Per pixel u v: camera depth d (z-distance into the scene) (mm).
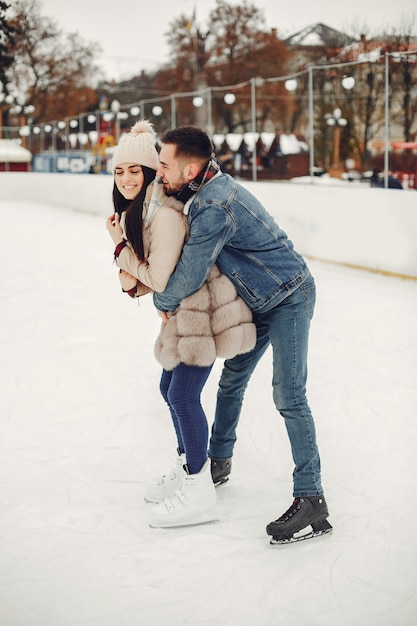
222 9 28234
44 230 11766
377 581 1979
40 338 4879
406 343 4613
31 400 3635
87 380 3957
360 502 2455
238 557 2117
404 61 18297
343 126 21016
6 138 25594
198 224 2082
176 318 2229
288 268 2189
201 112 27438
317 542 2193
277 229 2217
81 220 13578
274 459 2865
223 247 2193
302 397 2225
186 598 1920
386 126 7859
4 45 21188
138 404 3555
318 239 8109
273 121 26609
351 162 20641
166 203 2191
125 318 5441
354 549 2145
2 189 19797
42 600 1926
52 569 2076
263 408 3443
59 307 5871
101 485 2654
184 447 2326
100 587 1980
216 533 2266
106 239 10555
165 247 2154
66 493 2586
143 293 2391
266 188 9000
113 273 7500
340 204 7695
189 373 2236
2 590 1975
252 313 2285
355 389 3725
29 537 2264
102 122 18484
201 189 2146
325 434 3127
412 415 3340
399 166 17547
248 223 2137
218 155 17312
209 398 3555
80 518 2393
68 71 26125
